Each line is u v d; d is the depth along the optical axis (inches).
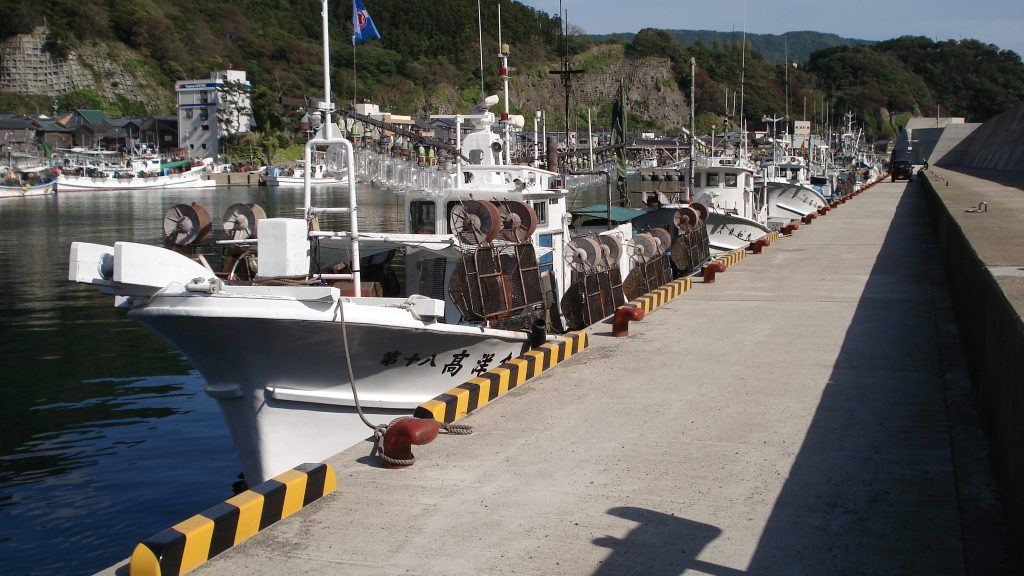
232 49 3969.0
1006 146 2171.5
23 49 3895.2
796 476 234.7
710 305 521.0
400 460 243.3
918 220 1155.9
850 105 5349.4
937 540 194.2
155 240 1378.0
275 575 180.4
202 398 546.6
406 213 458.9
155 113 3976.4
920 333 424.2
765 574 179.8
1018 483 175.6
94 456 446.3
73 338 709.9
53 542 350.6
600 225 757.3
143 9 4338.1
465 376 379.2
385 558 188.4
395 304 339.3
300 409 339.6
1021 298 217.6
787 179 1470.2
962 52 6756.9
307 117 407.2
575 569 182.7
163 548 175.3
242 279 370.3
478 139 486.6
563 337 412.5
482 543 195.5
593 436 271.4
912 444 259.0
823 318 469.7
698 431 275.3
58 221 1759.4
